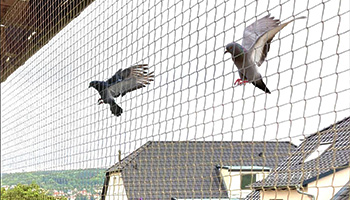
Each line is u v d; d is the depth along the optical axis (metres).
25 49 5.07
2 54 5.90
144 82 2.79
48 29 4.40
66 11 4.10
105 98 3.11
